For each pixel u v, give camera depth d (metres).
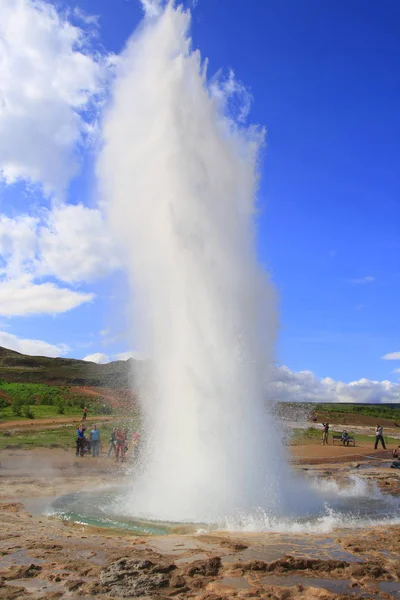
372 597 6.41
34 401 53.56
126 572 6.98
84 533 9.61
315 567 7.52
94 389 73.12
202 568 7.25
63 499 12.85
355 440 36.41
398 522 11.03
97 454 23.39
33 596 6.21
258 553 8.24
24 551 8.23
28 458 21.55
